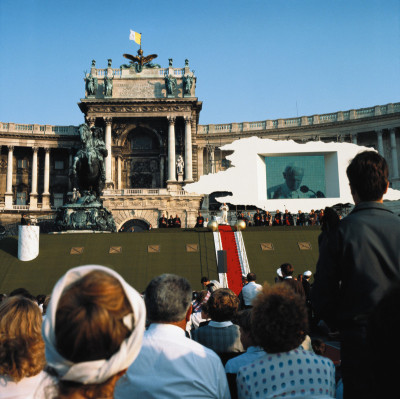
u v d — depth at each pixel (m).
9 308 3.54
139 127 76.38
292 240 30.00
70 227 31.00
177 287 4.60
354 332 3.95
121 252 27.94
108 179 71.25
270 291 4.04
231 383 5.23
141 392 4.07
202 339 6.61
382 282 3.93
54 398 2.41
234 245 29.14
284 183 36.84
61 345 2.26
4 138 79.62
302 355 3.86
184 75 75.88
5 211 75.19
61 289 2.38
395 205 60.12
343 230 4.19
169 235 30.02
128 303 2.44
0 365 3.35
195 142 76.56
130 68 76.94
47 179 80.00
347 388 4.01
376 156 4.47
